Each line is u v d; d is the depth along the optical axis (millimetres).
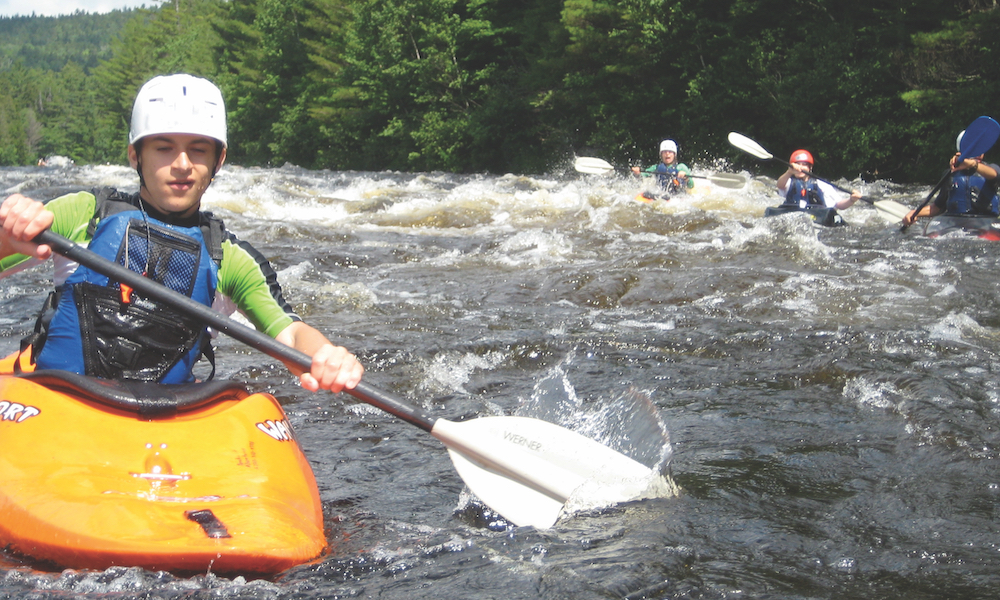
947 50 17125
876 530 2518
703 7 22984
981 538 2459
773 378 4320
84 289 2449
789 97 19812
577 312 5910
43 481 2129
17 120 121125
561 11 26062
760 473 3035
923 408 3725
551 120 28219
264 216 11602
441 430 2711
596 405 3879
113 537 1934
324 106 39188
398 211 12258
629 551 2320
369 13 32875
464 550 2322
